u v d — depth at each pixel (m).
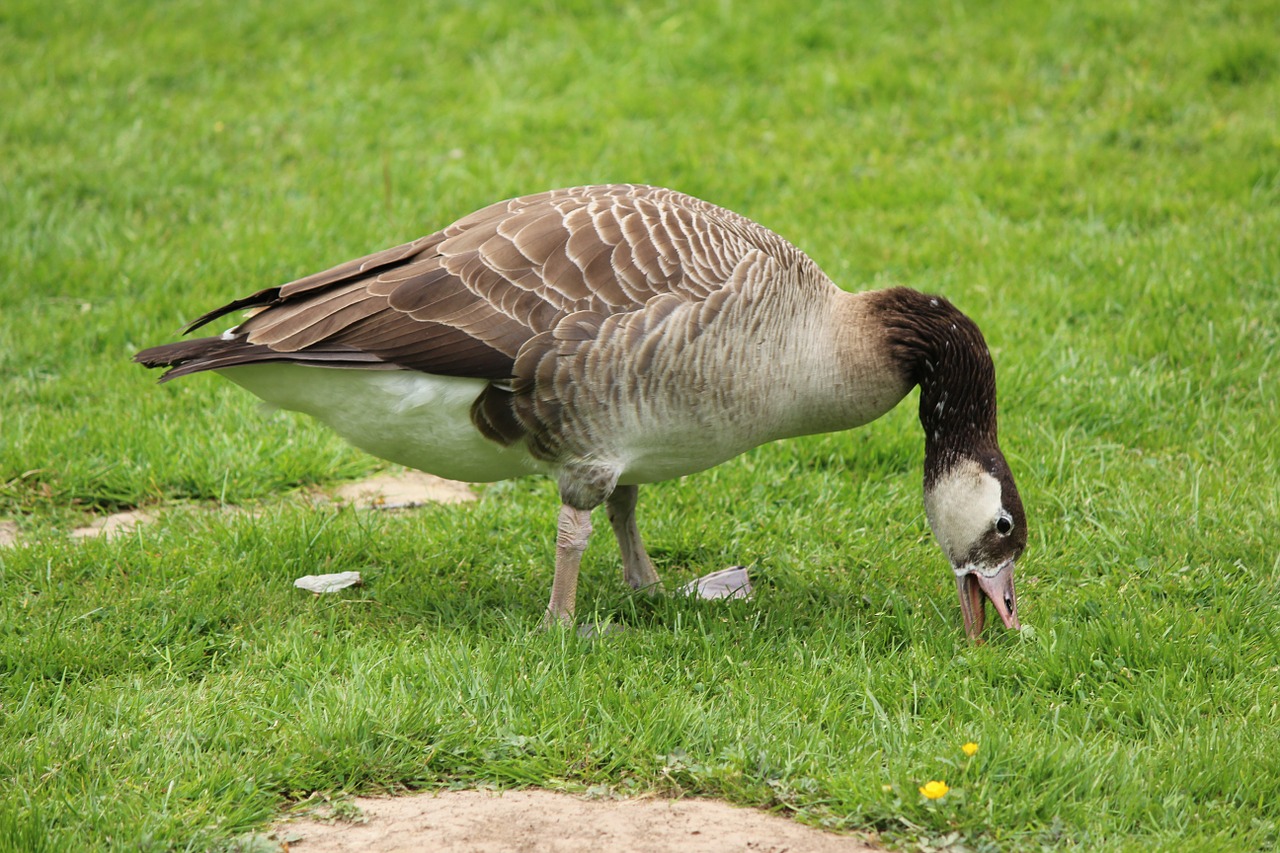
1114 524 11.45
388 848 6.99
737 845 7.03
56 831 7.14
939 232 16.67
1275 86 19.75
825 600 10.45
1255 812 7.60
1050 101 19.98
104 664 9.20
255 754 7.93
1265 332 14.21
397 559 11.01
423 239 9.60
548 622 9.60
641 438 9.20
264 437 12.76
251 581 10.36
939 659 9.28
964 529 9.73
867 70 21.02
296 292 9.14
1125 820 7.43
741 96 20.70
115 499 11.96
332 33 23.58
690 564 11.27
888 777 7.64
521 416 9.05
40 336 14.39
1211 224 16.47
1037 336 14.41
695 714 8.27
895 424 13.04
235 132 20.09
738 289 9.10
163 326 14.72
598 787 7.72
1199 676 8.95
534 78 21.83
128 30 23.30
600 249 9.06
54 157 18.61
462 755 8.00
